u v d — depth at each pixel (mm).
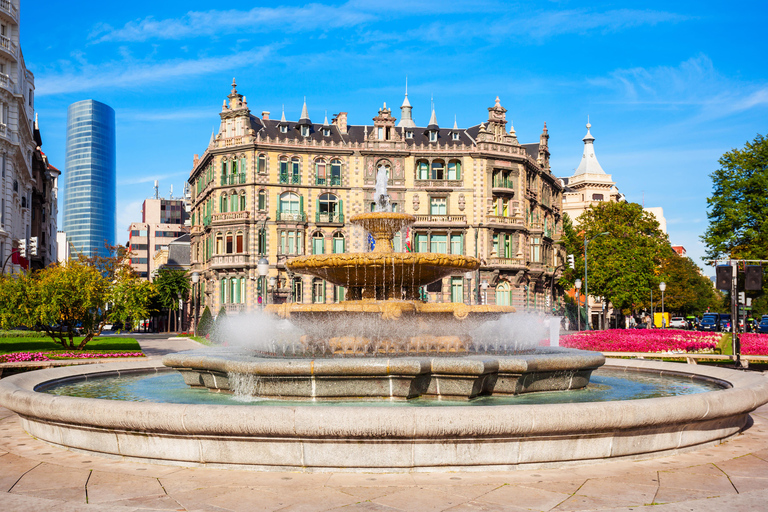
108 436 9875
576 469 9172
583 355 14008
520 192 72688
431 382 12344
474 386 12109
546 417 8945
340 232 68438
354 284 17703
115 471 9102
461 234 69688
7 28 57312
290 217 66562
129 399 12875
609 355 29375
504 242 71750
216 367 12977
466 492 8039
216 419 8969
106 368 17031
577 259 70625
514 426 8844
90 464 9523
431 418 8734
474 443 8984
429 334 15617
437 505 7547
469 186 70125
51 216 106438
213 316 67938
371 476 8750
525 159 72750
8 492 8117
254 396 12469
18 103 57906
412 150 69375
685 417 9883
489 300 69500
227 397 13000
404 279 17406
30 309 31578
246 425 8883
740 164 47688
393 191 68875
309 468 8977
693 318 92750
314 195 67875
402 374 11805
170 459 9422
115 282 35875
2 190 54625
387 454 8922
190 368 14016
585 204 113625
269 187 66688
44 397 10602
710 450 10500
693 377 16344
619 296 66312
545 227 83062
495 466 9031
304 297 66250
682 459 9844
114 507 7434
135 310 34531
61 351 30109
